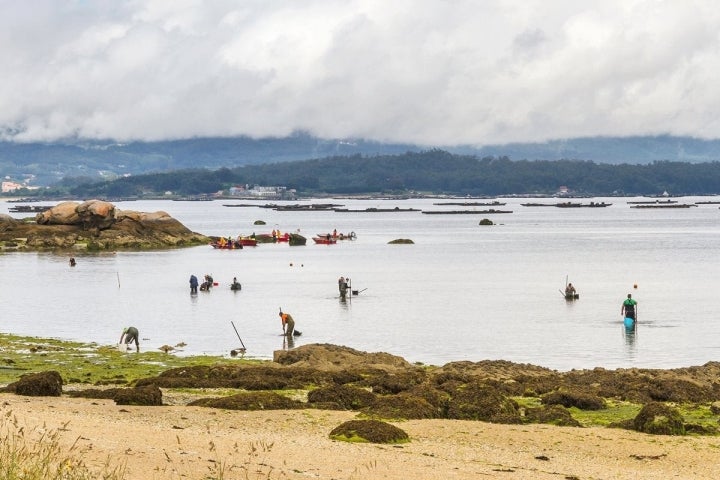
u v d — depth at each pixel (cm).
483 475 5266
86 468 4534
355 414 7125
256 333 14438
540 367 10594
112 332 14450
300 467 5197
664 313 16862
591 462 5794
